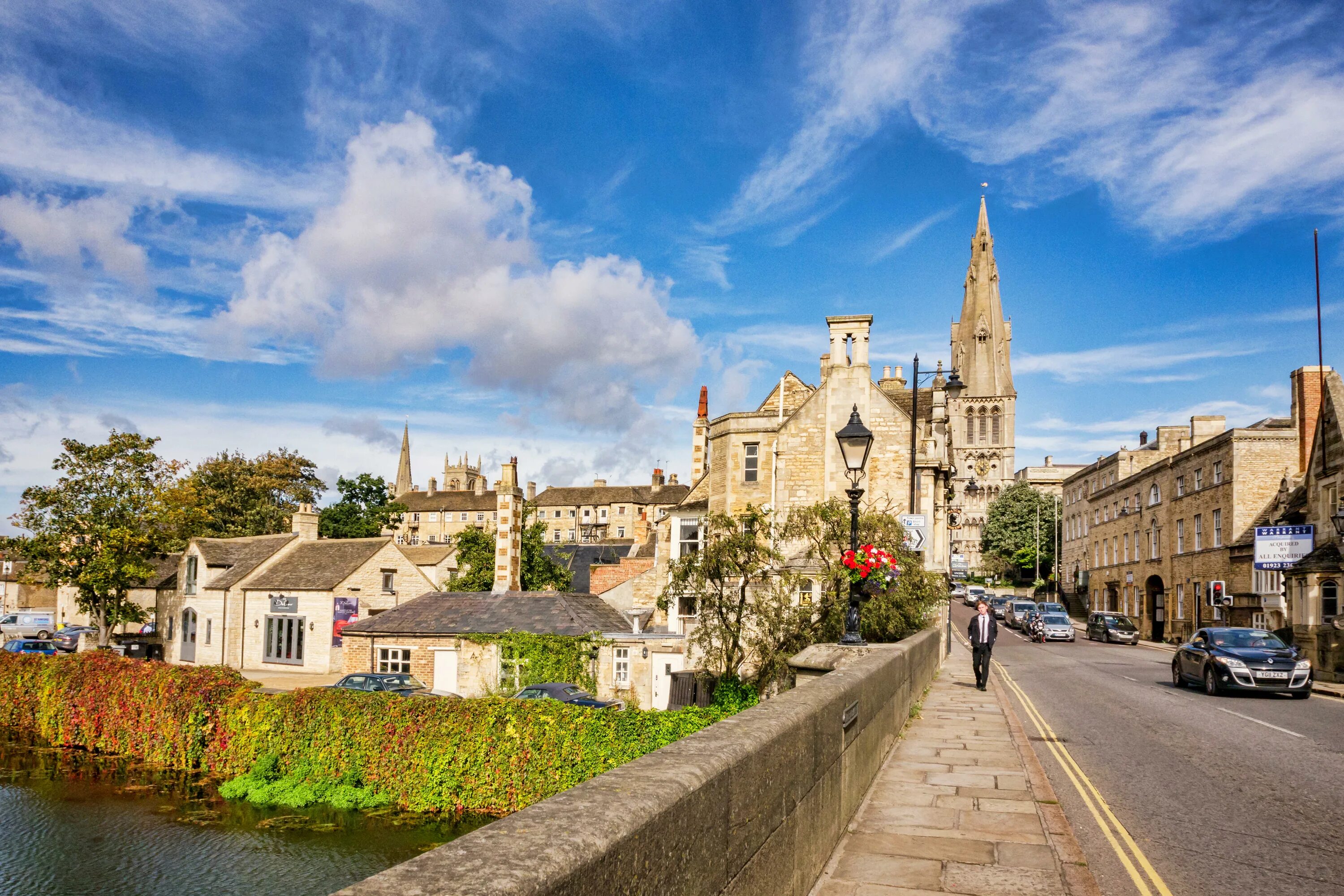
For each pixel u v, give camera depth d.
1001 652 38.78
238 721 25.27
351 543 45.84
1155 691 22.05
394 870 2.48
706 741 4.74
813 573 28.31
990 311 129.50
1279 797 9.99
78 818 21.95
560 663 29.98
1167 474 54.06
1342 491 32.69
